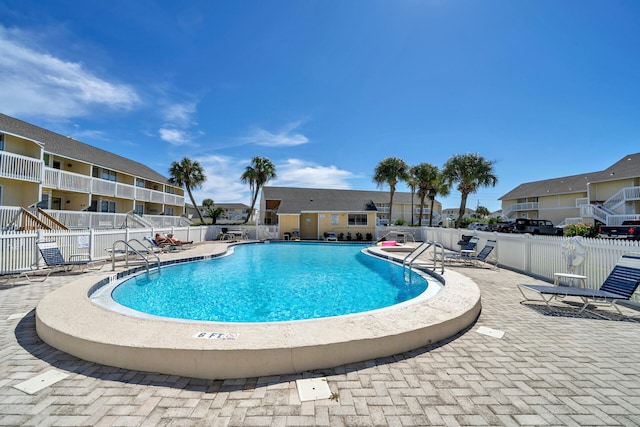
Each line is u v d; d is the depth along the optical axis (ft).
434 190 110.22
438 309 15.28
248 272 37.09
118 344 10.48
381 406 8.23
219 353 9.86
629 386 9.28
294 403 8.39
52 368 10.42
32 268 28.63
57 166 65.46
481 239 41.47
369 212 91.40
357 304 23.59
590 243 22.38
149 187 102.01
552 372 10.21
